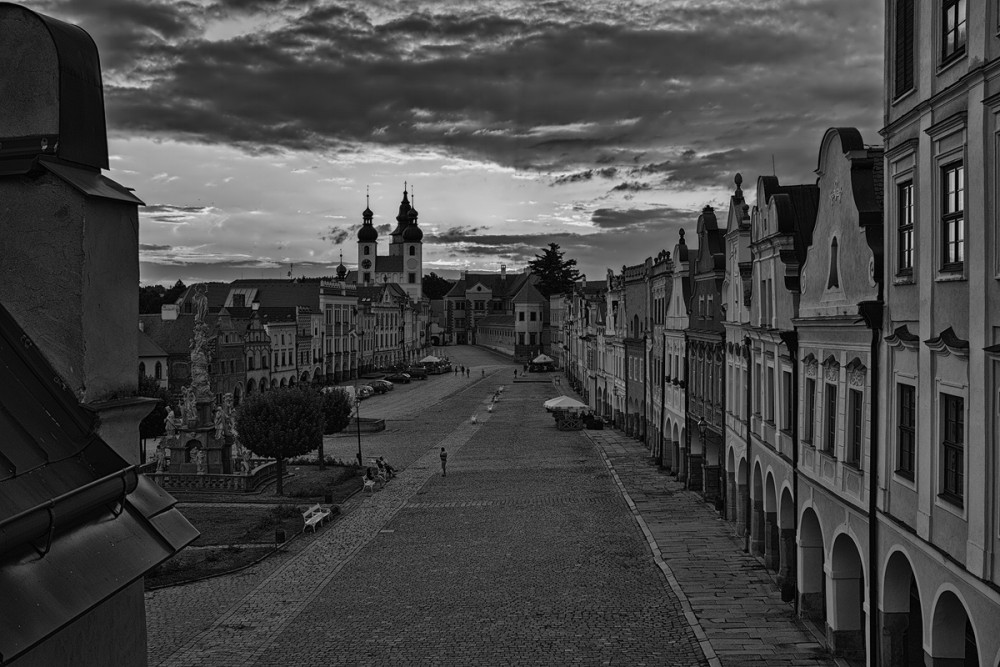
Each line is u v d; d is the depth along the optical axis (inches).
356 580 1272.1
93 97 287.1
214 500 1957.4
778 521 1138.0
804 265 1038.4
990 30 559.2
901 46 732.7
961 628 644.1
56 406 261.9
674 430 2123.5
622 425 3127.5
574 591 1176.8
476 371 6688.0
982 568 558.3
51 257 267.4
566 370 5885.8
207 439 2176.4
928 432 655.8
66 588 220.2
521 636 1005.2
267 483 2171.5
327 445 2893.7
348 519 1720.0
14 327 268.4
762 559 1304.1
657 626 1024.2
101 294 275.7
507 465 2363.4
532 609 1104.8
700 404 1820.9
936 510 639.8
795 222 1127.6
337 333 5570.9
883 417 756.6
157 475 2092.8
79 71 279.9
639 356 2758.4
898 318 726.5
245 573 1330.0
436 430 3253.0
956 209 623.8
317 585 1250.6
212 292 5452.8
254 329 4207.7
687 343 1932.8
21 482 226.7
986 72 559.5
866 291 809.5
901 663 750.5
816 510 970.7
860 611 903.1
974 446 573.9
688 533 1486.2
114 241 283.0
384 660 943.7
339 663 938.7
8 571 207.5
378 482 2113.7
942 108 636.1
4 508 211.6
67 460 251.3
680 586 1175.0
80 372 267.4
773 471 1173.1
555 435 3024.1
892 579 747.4
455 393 4889.3
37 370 264.4
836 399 898.7
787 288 1078.4
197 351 2201.0
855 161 856.9
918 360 678.5
